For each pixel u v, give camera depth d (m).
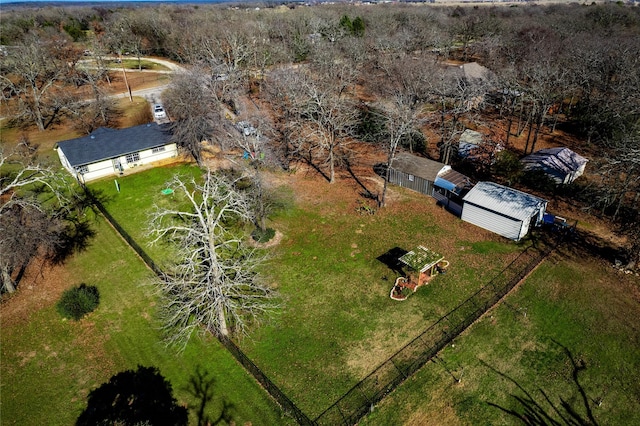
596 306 27.36
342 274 30.70
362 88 71.38
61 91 65.75
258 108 62.28
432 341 25.17
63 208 39.09
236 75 60.44
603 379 22.77
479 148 46.94
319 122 42.38
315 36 85.69
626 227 32.12
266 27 91.62
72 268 32.03
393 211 38.06
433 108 60.00
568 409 21.36
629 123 44.44
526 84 60.56
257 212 35.56
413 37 76.94
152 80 79.12
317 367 23.86
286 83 53.53
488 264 31.22
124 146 46.62
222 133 45.84
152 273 31.27
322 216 37.44
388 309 27.58
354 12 116.50
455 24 93.38
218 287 23.67
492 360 23.97
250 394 22.58
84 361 24.59
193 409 21.88
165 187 42.75
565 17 92.75
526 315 26.83
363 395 22.23
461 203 36.81
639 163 32.97
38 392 22.89
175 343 25.45
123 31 95.06
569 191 39.47
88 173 44.50
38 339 26.05
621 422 20.75
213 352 25.08
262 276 30.56
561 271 30.39
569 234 34.16
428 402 21.81
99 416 21.66
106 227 36.81
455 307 27.58
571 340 25.06
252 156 37.12
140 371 23.98
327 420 21.06
